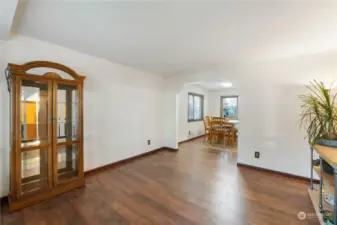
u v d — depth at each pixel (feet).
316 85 8.78
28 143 6.86
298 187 8.38
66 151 8.22
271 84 10.18
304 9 5.04
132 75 12.51
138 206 6.68
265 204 6.88
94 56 9.87
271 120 10.21
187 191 7.92
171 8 5.12
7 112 6.84
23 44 7.23
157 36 7.18
